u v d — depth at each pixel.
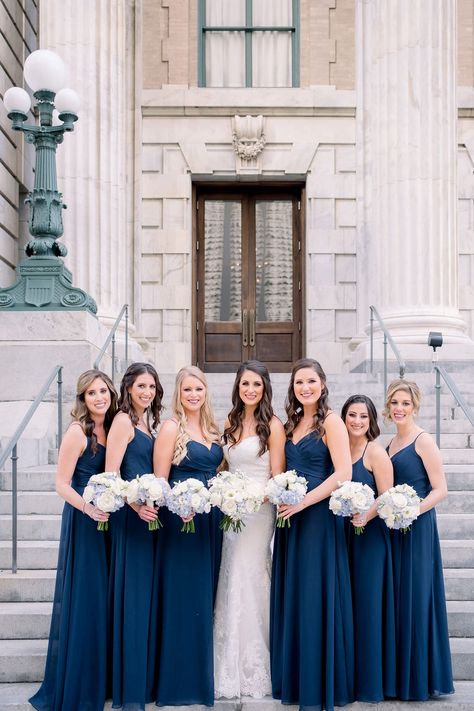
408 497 4.66
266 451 5.00
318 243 13.94
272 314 14.48
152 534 4.84
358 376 10.49
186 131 14.02
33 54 9.07
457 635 5.56
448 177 11.77
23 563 6.24
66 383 9.15
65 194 11.41
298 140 14.02
